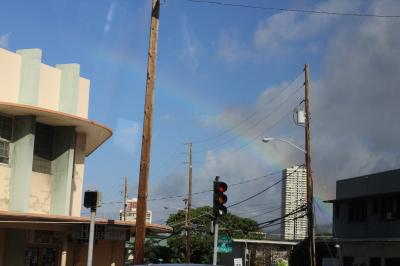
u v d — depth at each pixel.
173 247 61.03
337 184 37.38
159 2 17.62
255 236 74.62
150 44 17.30
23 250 20.80
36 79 20.58
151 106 16.94
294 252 42.25
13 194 20.05
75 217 20.02
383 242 30.45
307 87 27.45
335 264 34.88
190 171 48.91
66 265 22.95
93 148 27.17
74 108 22.17
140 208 16.31
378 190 32.88
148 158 16.62
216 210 16.97
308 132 26.98
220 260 67.00
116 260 26.44
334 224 36.59
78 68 22.44
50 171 22.06
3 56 20.03
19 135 20.38
